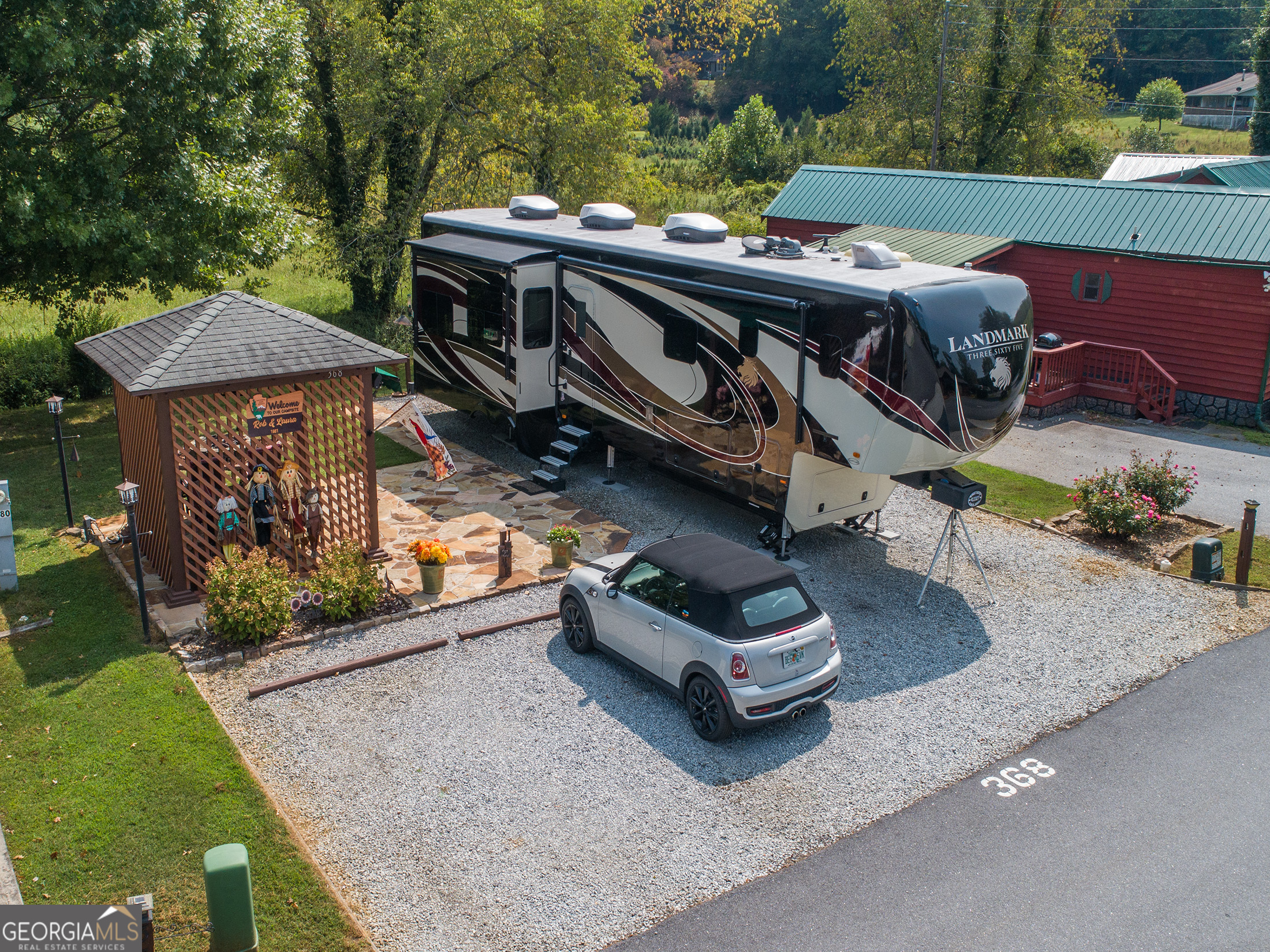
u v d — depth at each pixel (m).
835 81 99.69
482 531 14.75
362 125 26.73
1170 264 21.06
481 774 9.12
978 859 8.17
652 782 9.09
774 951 7.13
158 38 17.48
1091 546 14.83
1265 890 7.87
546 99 29.77
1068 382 22.39
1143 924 7.47
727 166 61.06
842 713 10.35
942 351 11.78
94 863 7.74
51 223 16.77
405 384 23.58
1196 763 9.55
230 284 32.59
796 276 12.84
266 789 8.70
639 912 7.49
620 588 10.73
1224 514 16.11
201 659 10.84
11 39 16.36
